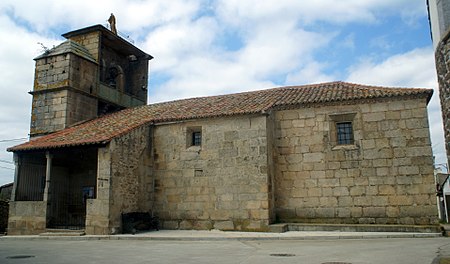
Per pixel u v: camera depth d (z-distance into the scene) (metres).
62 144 15.86
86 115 21.64
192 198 16.62
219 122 16.75
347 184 15.43
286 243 11.81
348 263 7.66
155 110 20.14
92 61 22.30
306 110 16.50
